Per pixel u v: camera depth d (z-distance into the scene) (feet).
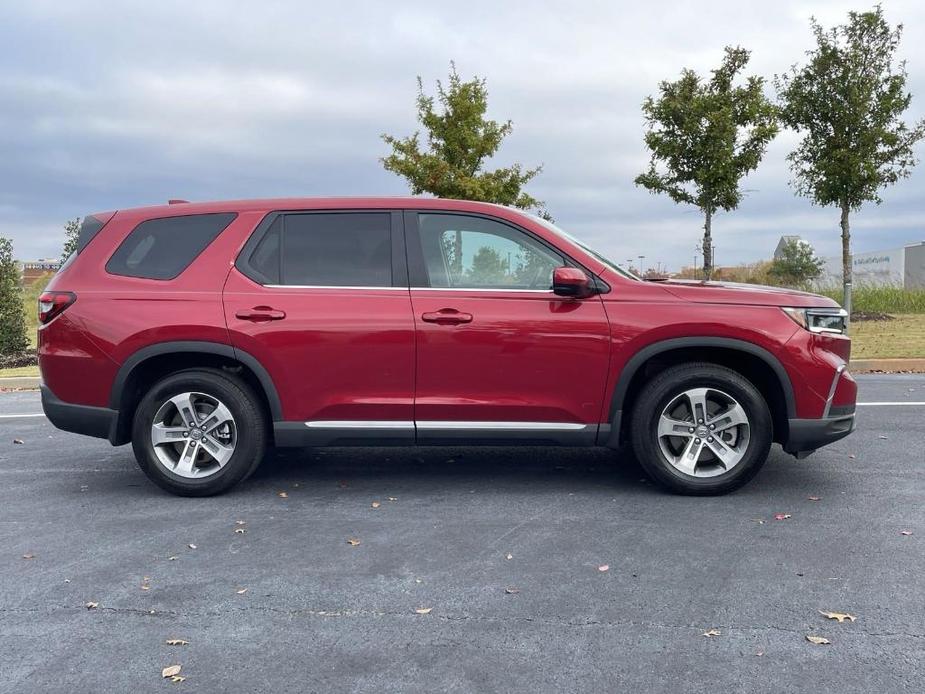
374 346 16.14
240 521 15.19
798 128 50.01
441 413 16.25
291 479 18.37
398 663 9.41
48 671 9.33
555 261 16.44
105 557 13.25
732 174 48.26
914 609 10.70
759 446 15.99
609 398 16.08
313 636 10.16
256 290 16.47
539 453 20.95
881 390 30.71
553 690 8.74
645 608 10.86
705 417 16.16
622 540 13.71
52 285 17.20
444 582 11.92
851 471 18.34
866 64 48.03
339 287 16.46
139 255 17.01
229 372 16.87
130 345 16.37
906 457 19.67
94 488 18.01
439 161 53.36
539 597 11.30
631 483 17.62
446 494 16.89
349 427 16.34
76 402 16.72
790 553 12.94
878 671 9.04
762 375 16.70
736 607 10.84
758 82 49.26
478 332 16.02
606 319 15.97
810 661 9.30
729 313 15.85
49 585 12.01
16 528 14.98
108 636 10.23
